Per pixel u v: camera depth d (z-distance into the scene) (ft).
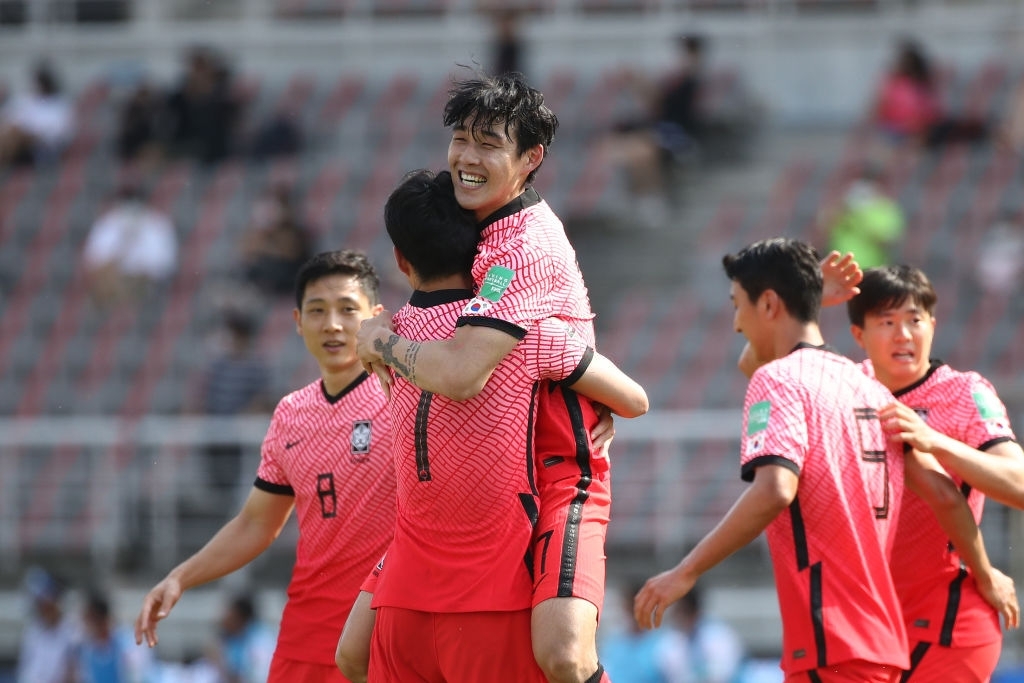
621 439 152.25
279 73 241.76
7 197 209.77
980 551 55.93
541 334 49.03
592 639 48.34
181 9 248.32
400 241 50.52
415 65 240.53
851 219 183.11
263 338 175.94
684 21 236.43
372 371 51.65
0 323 188.96
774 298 56.18
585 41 236.84
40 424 165.27
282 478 63.21
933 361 60.03
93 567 151.43
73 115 227.61
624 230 199.72
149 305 187.62
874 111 218.18
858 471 53.31
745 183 207.21
